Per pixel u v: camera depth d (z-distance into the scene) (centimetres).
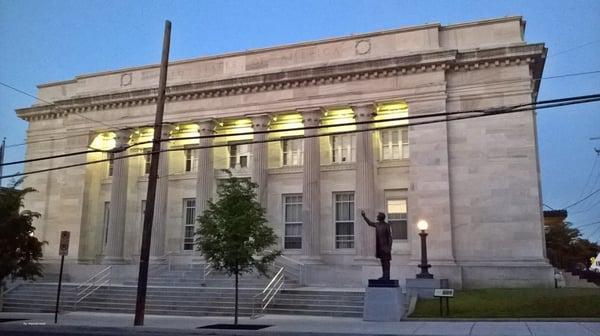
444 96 3472
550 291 2791
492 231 3300
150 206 2386
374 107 3659
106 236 4397
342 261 3697
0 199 2548
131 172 4362
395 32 3709
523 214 3266
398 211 3638
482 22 3569
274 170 3972
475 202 3359
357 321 2319
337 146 3872
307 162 3741
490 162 3372
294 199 3934
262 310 2706
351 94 3688
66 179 4494
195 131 4247
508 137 3362
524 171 3306
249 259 2330
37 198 4591
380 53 3716
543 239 3259
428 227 3372
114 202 4200
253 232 2383
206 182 3988
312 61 3878
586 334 1758
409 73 3578
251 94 3959
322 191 3825
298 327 2106
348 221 3766
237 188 2464
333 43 3850
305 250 3634
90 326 2231
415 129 3509
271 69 3938
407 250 3541
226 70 4103
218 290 3056
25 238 2573
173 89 4103
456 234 3362
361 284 3341
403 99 3569
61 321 2480
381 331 1930
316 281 3450
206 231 2359
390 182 3669
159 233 4097
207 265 3606
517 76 3391
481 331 1881
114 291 3241
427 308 2533
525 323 2089
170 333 2069
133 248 4262
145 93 4206
